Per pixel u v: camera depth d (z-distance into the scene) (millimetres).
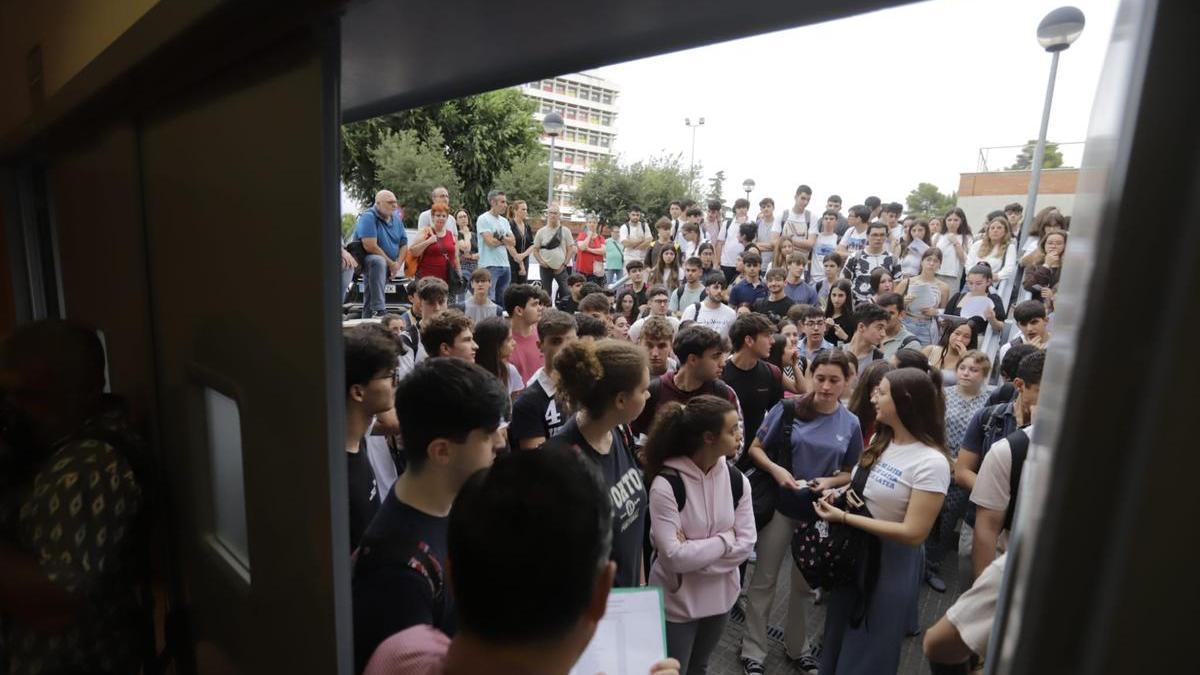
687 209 9062
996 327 5098
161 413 1370
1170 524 325
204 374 1125
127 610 1341
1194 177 310
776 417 2793
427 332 2666
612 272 10844
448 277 7176
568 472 722
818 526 2227
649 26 964
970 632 1317
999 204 11633
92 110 1351
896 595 2117
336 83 717
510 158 23562
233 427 1144
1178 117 314
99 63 1190
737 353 3291
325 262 737
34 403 1294
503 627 666
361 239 6262
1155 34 315
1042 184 9883
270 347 889
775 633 3121
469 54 1210
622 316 5102
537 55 1185
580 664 1225
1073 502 357
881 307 4219
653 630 1274
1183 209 314
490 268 7859
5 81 2102
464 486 748
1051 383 443
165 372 1324
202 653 1331
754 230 7879
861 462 2287
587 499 702
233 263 973
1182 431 318
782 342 3766
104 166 1479
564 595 667
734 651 2932
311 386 789
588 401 1676
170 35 887
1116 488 343
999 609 493
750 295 6172
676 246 7305
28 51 1822
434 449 1074
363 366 1492
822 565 2174
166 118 1167
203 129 1029
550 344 2457
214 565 1214
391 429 2111
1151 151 321
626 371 1653
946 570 3723
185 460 1278
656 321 3346
